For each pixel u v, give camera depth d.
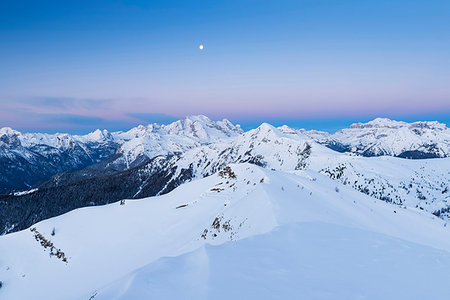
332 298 11.16
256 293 11.39
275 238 20.55
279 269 14.38
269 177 53.00
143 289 11.61
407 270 14.97
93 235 54.66
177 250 33.62
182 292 11.50
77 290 37.69
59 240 54.88
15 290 42.81
